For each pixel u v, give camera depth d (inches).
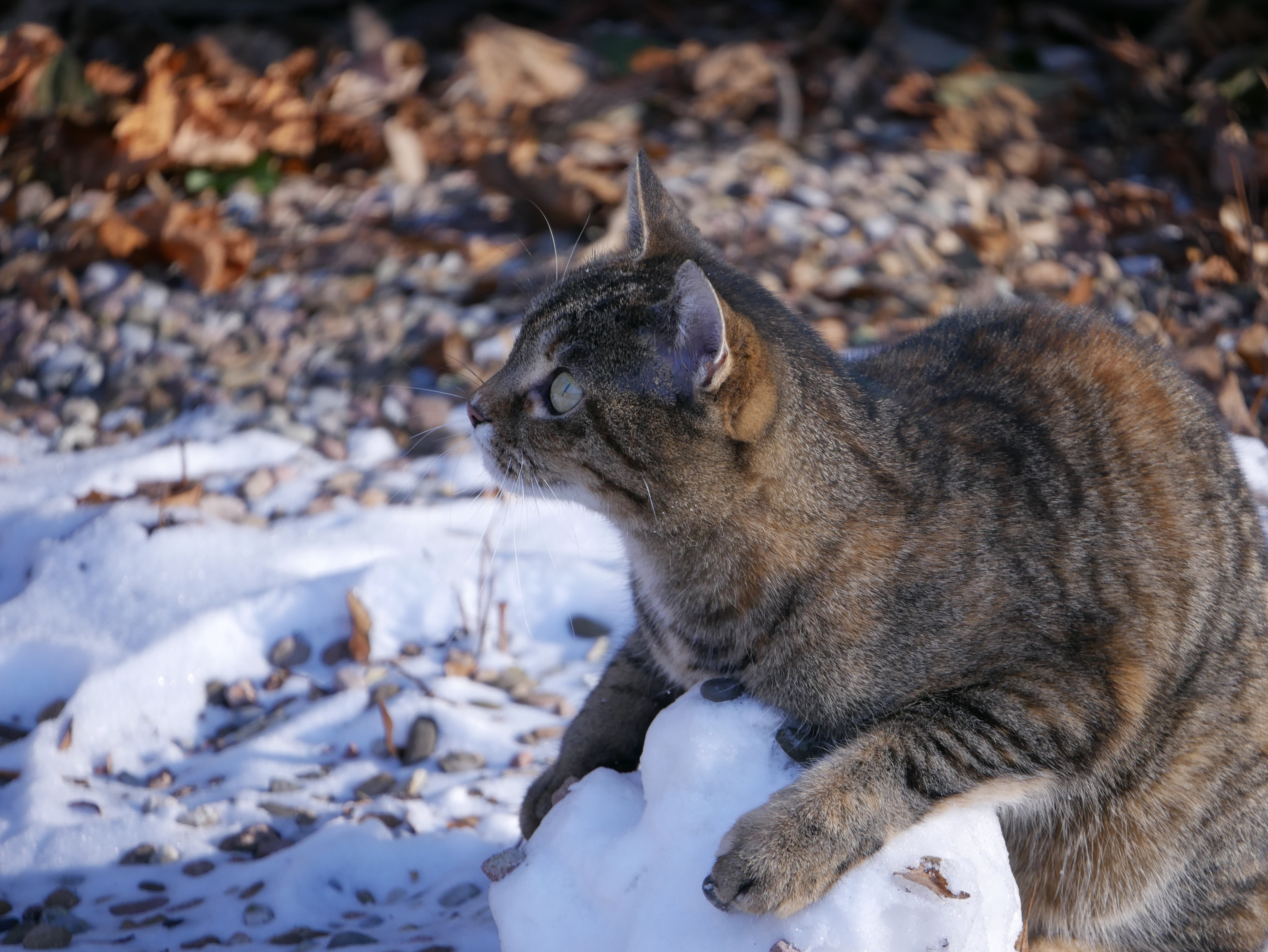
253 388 228.2
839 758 114.7
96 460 213.0
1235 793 134.7
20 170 277.6
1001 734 117.0
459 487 209.2
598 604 191.6
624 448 124.2
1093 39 325.4
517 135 288.5
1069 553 124.8
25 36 288.5
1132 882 135.0
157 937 136.7
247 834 152.3
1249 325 233.6
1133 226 262.7
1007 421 133.1
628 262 135.1
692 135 297.9
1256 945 141.9
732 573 124.8
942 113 301.0
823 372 129.5
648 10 346.6
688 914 109.7
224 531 196.1
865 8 327.3
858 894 109.3
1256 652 135.6
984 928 109.5
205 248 247.1
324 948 133.4
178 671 173.6
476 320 239.3
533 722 173.6
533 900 115.6
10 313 242.1
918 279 244.4
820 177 278.4
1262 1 319.6
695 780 115.6
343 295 247.1
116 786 160.9
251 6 328.5
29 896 143.6
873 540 122.6
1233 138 271.4
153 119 272.7
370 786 161.3
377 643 183.9
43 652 176.7
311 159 289.1
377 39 306.5
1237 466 143.7
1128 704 123.3
